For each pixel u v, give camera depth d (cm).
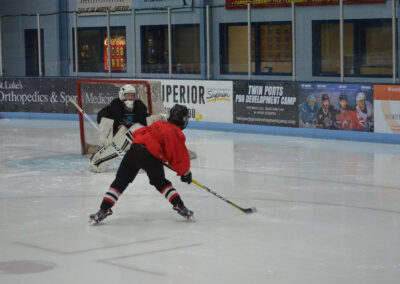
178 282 743
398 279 748
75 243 910
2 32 2647
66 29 2673
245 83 2142
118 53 2545
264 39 2305
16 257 848
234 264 809
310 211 1087
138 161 999
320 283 736
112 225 1007
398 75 1986
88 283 744
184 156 994
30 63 2697
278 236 937
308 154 1691
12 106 2612
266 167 1505
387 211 1082
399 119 1838
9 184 1336
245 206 1125
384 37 2042
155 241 916
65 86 2516
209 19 2388
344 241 909
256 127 2131
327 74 2178
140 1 2538
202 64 2417
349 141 1925
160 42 2489
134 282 745
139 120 1456
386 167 1491
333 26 2153
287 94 2056
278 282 741
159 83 1642
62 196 1220
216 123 2220
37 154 1720
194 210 1097
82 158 1656
